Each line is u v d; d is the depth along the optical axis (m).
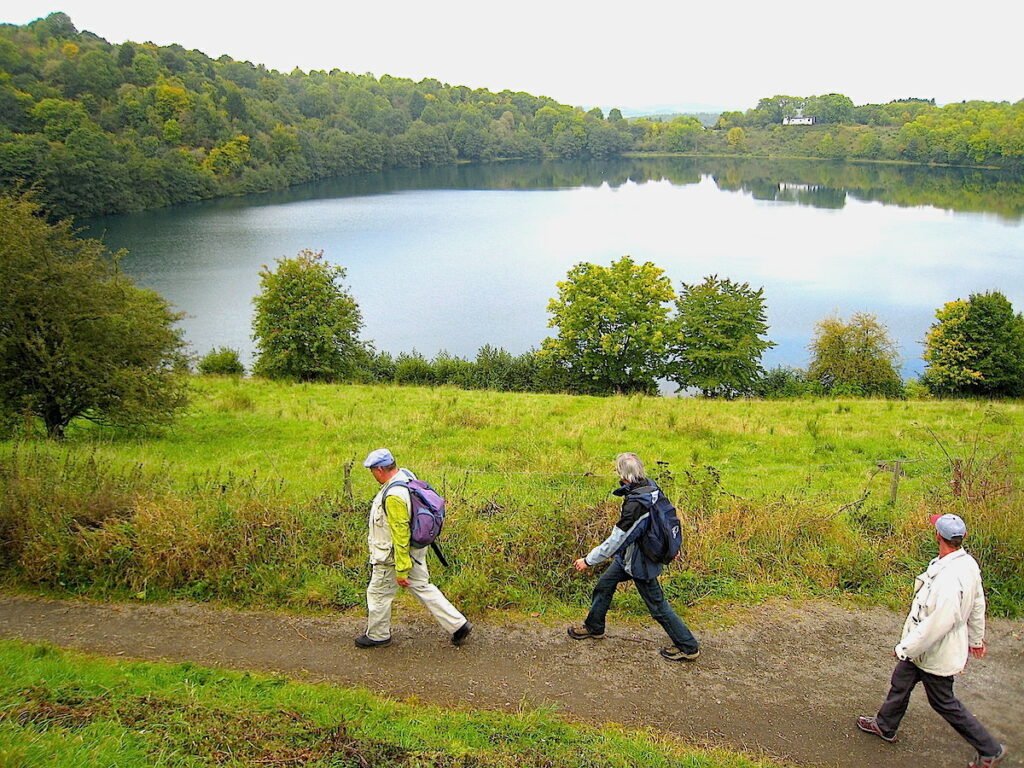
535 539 8.13
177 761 4.82
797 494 12.63
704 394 41.97
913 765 5.26
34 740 4.83
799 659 6.59
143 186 132.00
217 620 6.99
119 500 8.46
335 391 28.95
